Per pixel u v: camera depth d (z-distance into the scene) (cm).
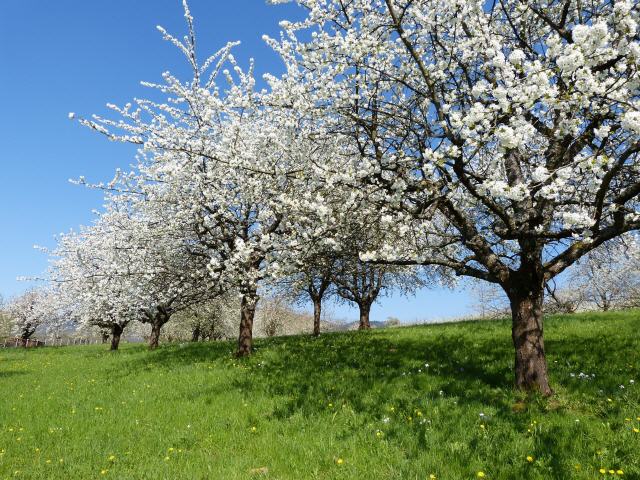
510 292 820
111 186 1538
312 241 948
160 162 1364
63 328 4394
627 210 693
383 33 805
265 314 5294
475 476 512
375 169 802
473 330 1498
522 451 553
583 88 566
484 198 726
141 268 1769
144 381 1205
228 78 992
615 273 2916
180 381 1138
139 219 1809
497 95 569
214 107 1114
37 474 604
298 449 628
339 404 798
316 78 904
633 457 511
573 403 706
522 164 951
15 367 1973
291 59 1031
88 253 2439
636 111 513
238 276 1188
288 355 1366
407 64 818
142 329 5106
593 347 1013
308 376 1030
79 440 747
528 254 790
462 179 707
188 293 1881
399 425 670
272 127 1162
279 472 566
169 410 873
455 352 1117
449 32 864
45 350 3225
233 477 550
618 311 1767
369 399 808
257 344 1828
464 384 845
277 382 1001
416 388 855
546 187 577
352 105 863
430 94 740
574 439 570
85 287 2383
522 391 768
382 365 1077
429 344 1300
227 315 3859
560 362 926
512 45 902
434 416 692
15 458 679
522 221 789
